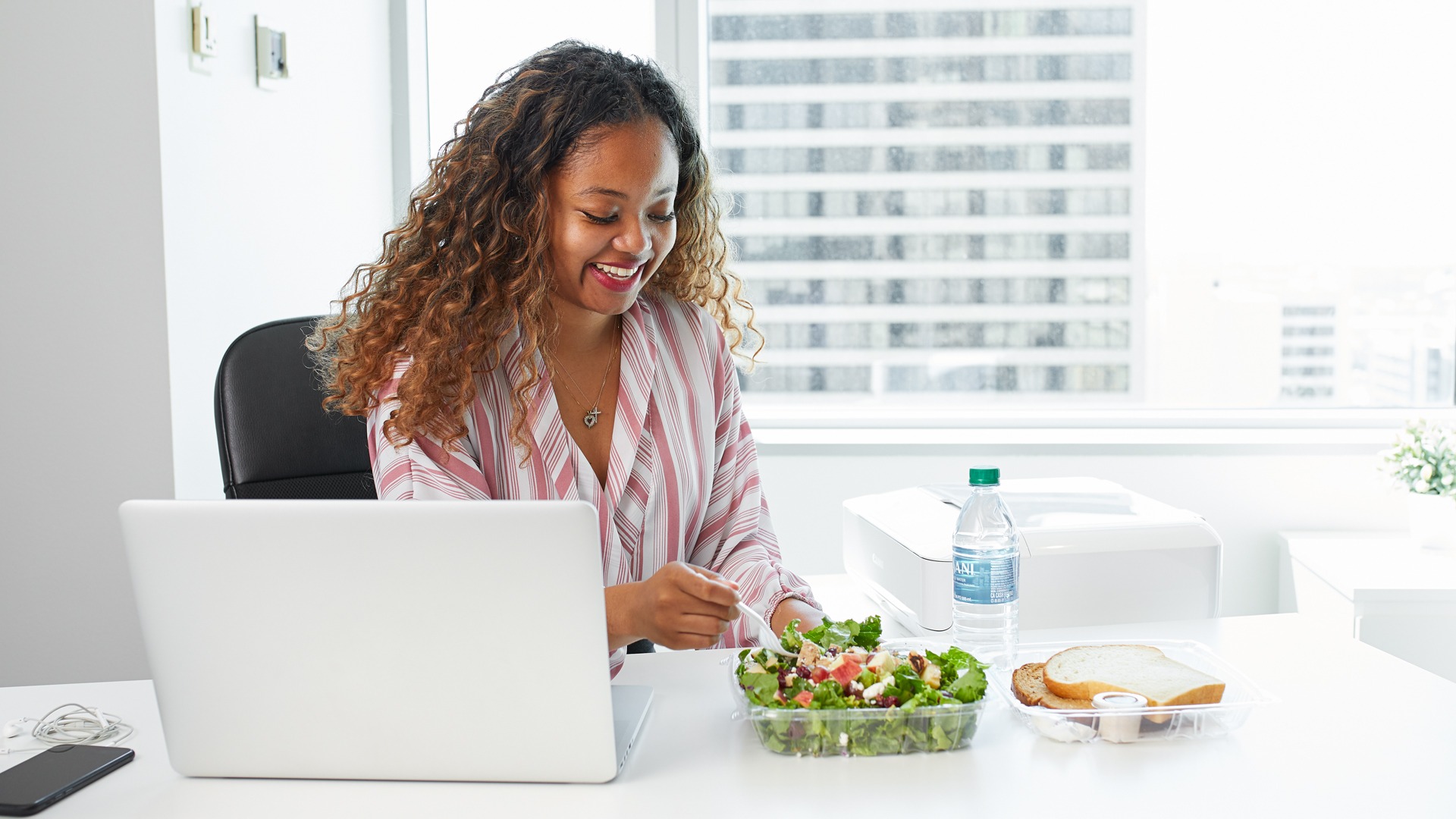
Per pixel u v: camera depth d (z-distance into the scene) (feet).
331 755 2.93
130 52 5.62
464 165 4.33
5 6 5.65
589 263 4.23
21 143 5.71
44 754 3.12
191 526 2.76
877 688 3.05
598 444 4.57
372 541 2.73
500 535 2.70
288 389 4.79
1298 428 8.25
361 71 8.03
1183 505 7.79
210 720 2.93
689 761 3.02
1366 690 3.42
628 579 4.50
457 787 2.91
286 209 6.99
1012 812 2.66
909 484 7.90
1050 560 4.84
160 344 5.77
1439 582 6.31
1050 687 3.24
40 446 5.87
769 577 4.33
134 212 5.70
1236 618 4.19
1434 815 2.61
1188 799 2.71
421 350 4.14
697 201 4.87
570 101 4.09
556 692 2.81
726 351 5.04
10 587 5.95
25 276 5.77
